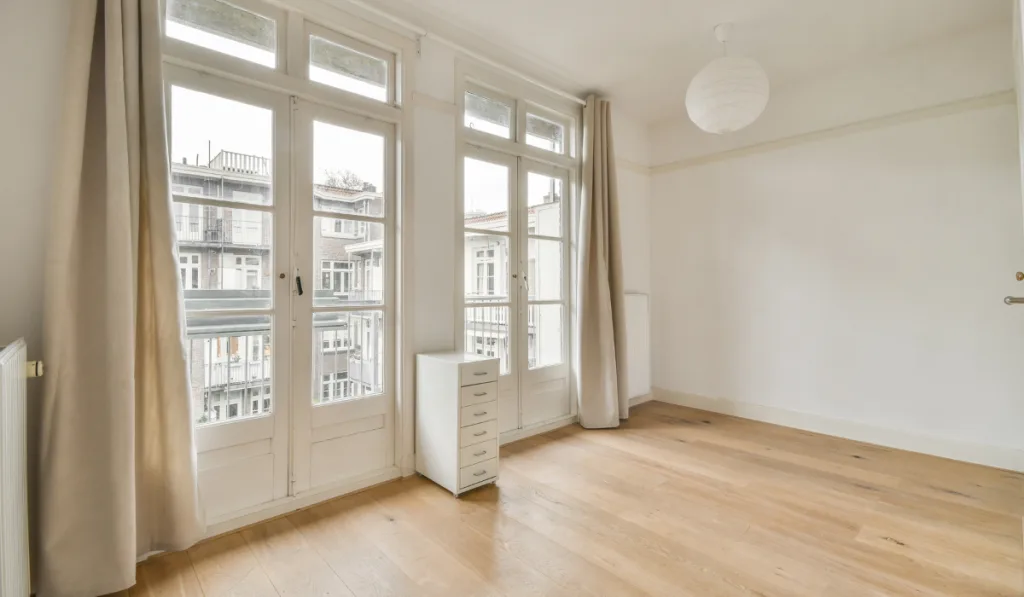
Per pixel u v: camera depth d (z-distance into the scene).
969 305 2.96
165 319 1.82
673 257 4.51
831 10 2.71
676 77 3.61
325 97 2.42
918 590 1.70
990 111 2.87
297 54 2.33
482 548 1.99
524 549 1.98
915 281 3.16
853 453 3.14
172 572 1.81
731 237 4.10
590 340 3.79
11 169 1.65
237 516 2.13
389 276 2.74
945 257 3.04
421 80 2.83
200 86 2.07
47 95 1.71
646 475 2.78
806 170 3.65
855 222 3.41
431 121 2.88
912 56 3.15
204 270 2.09
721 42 3.08
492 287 3.35
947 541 2.04
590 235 3.78
